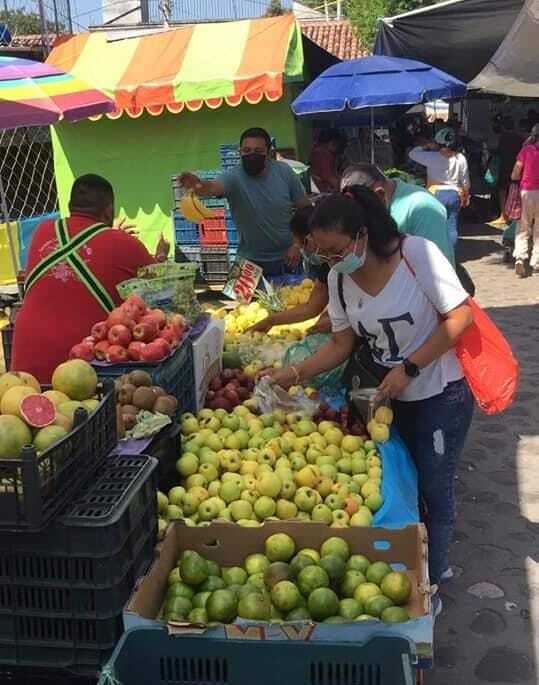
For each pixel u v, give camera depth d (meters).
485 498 4.87
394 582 2.57
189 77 10.23
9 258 10.93
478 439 5.79
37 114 6.29
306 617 2.51
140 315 3.65
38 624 2.35
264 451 3.40
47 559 2.30
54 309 3.98
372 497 3.20
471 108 18.64
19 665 2.38
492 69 7.63
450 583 3.98
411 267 3.17
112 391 2.73
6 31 12.24
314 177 6.77
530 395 6.61
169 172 11.16
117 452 2.86
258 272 5.71
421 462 3.50
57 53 11.38
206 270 9.98
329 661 2.21
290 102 10.66
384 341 3.31
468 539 4.40
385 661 2.18
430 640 2.21
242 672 2.25
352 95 8.01
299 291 5.61
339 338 3.65
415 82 8.03
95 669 2.34
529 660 3.41
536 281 10.85
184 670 2.27
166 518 3.04
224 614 2.44
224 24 10.66
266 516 3.13
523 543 4.34
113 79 10.58
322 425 3.67
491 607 3.79
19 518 2.14
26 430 2.34
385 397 3.21
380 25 11.38
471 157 16.52
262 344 4.66
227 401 4.04
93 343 3.59
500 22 10.92
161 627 2.25
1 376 2.57
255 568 2.72
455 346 3.31
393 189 3.79
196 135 10.97
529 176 10.76
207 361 4.09
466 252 13.25
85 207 4.09
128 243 4.07
